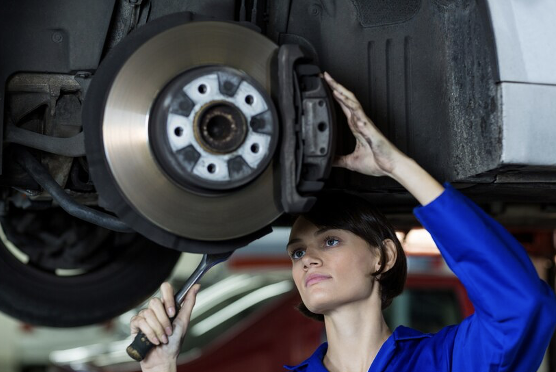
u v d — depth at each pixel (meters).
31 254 2.11
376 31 1.65
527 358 1.35
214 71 1.27
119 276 2.14
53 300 2.08
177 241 1.32
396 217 2.60
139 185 1.27
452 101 1.63
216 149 1.26
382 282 1.52
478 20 1.55
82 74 1.53
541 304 1.30
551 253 3.78
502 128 1.51
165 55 1.28
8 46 1.50
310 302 1.50
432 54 1.64
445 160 1.63
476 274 1.31
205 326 4.65
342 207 1.51
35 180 1.57
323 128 1.30
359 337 1.51
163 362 1.50
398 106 1.65
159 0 1.55
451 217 1.30
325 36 1.64
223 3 1.54
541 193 1.84
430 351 1.46
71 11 1.52
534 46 1.53
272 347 4.43
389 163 1.33
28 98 1.53
